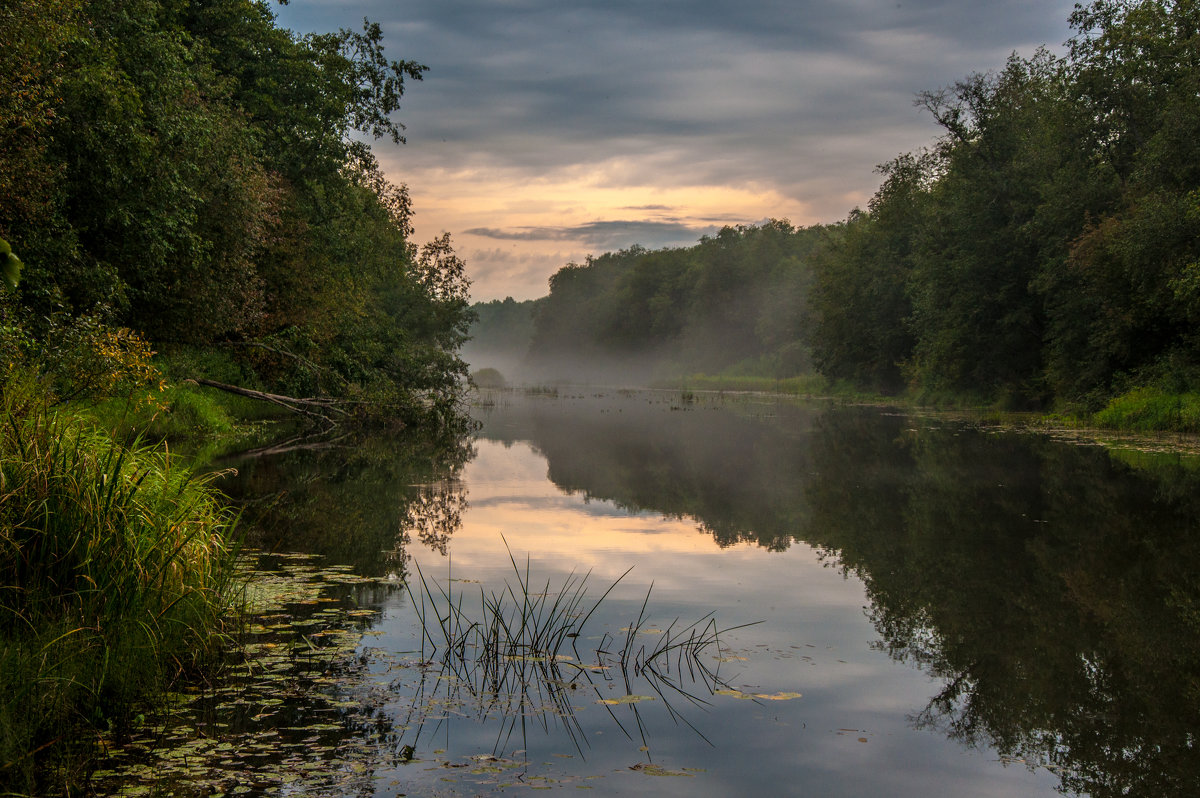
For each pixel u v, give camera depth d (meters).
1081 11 25.80
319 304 22.84
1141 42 24.44
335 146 22.50
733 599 6.62
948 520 9.98
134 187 14.29
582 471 14.74
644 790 3.59
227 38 20.70
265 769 3.72
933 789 3.66
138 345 10.38
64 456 5.07
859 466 15.17
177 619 5.03
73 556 4.84
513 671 4.98
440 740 4.05
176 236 15.12
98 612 4.69
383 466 14.92
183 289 16.42
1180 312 21.70
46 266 12.66
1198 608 6.46
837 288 48.31
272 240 20.41
